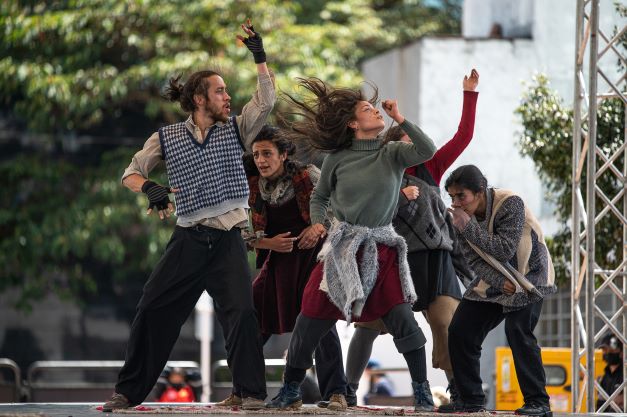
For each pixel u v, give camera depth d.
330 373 15.52
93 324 49.50
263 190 15.38
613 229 26.50
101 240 44.09
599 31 21.28
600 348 26.33
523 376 13.98
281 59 44.44
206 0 44.25
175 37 44.75
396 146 13.70
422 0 59.47
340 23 54.69
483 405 14.33
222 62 42.81
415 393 13.83
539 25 35.28
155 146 13.72
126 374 13.88
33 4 46.44
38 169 45.97
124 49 46.69
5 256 44.38
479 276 14.09
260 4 44.78
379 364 29.31
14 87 43.97
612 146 25.92
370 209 13.62
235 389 14.81
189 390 30.20
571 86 33.75
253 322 13.75
